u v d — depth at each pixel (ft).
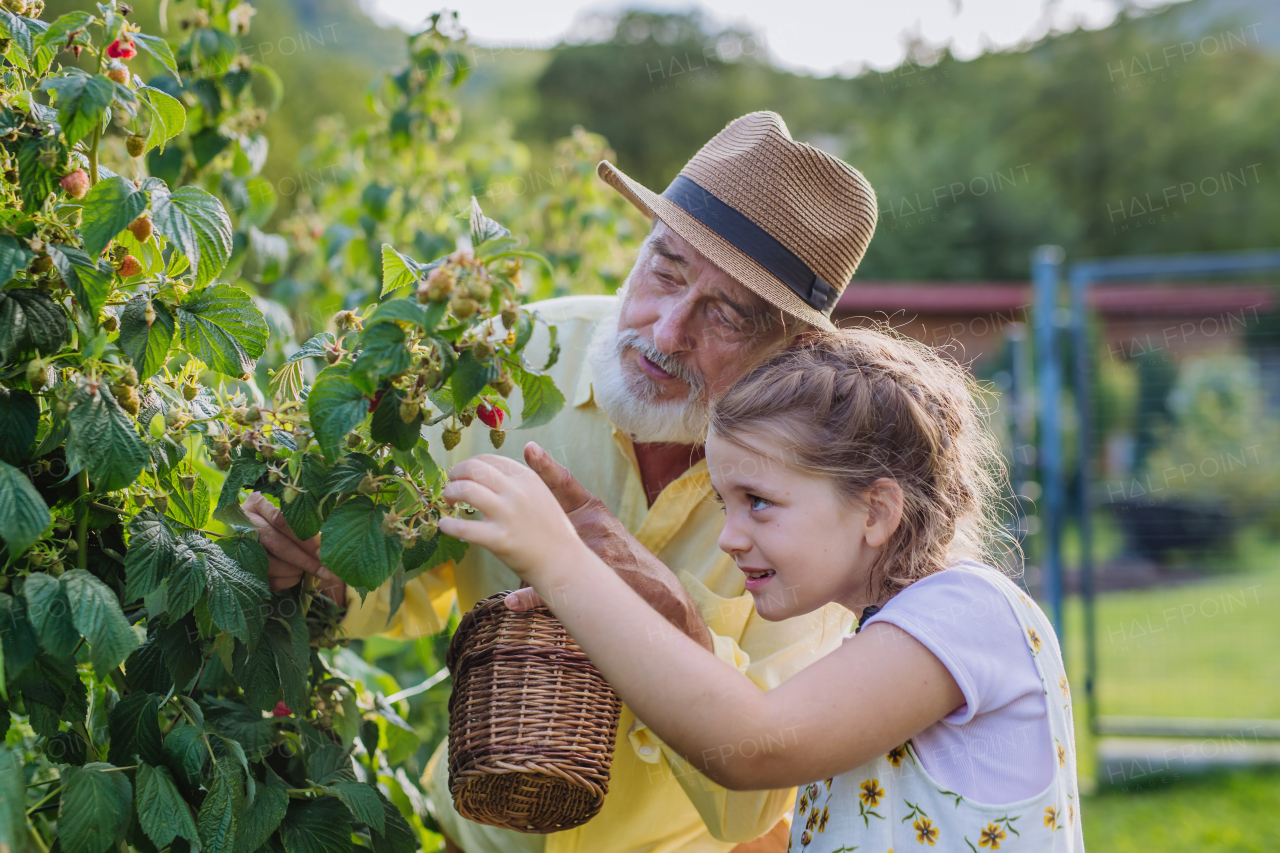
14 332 3.08
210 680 4.39
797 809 4.25
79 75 3.15
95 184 3.28
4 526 2.93
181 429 3.62
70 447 3.18
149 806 3.34
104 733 3.91
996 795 3.65
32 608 3.03
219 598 3.52
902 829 3.71
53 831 3.96
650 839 5.12
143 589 3.34
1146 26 71.26
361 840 4.64
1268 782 12.92
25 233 3.19
